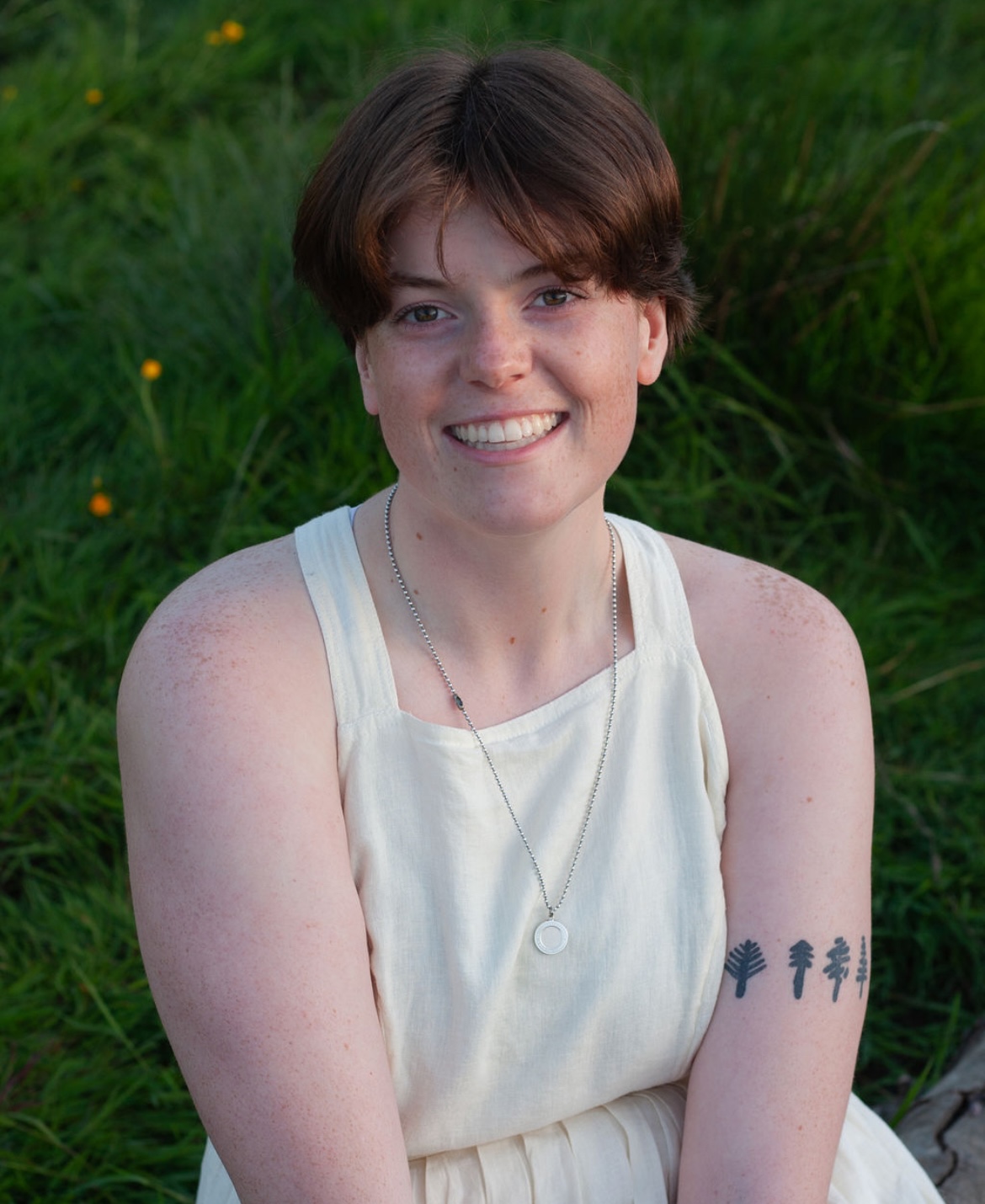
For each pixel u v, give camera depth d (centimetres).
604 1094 142
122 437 322
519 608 137
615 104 124
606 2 441
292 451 315
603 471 131
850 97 409
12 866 241
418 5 454
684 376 326
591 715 140
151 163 417
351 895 130
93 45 448
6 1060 211
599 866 139
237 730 128
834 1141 139
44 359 346
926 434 325
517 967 136
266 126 408
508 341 121
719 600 148
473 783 135
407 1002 135
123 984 223
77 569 292
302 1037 124
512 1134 142
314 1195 123
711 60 424
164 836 128
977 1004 235
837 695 146
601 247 120
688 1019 140
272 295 331
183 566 292
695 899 140
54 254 378
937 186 343
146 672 132
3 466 320
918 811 260
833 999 140
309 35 461
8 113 419
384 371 127
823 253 323
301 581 140
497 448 126
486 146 117
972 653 292
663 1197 142
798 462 324
